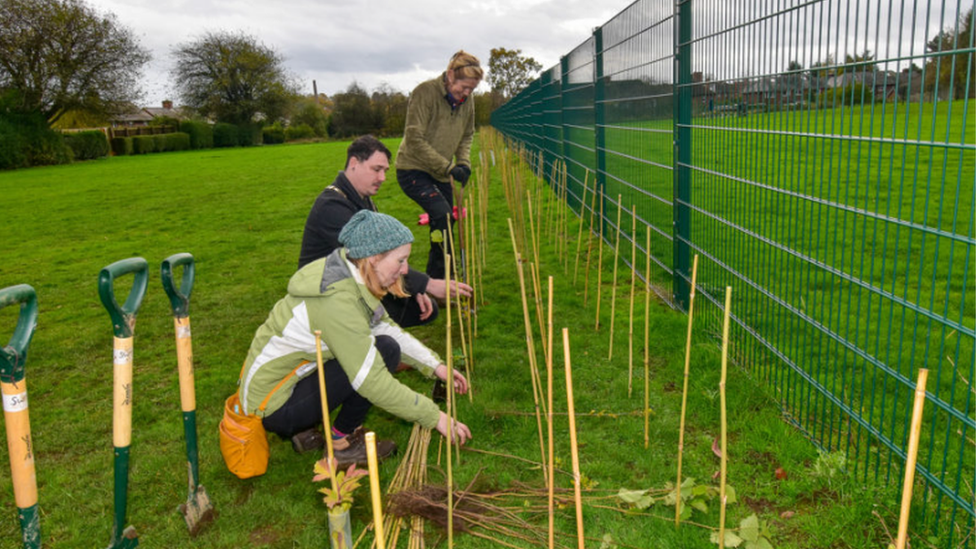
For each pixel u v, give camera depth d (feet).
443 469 8.84
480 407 10.33
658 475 8.45
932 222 19.45
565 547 7.27
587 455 9.06
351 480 7.01
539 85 42.09
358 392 8.07
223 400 11.80
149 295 19.60
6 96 93.76
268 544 7.72
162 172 72.69
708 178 12.78
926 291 14.33
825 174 25.50
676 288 14.74
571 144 29.43
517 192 19.35
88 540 7.98
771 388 10.27
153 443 10.34
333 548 6.94
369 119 183.11
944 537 6.76
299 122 179.63
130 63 109.70
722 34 11.24
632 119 17.98
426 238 26.20
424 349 9.55
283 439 9.52
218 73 164.45
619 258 19.88
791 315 9.64
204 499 8.09
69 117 119.85
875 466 7.98
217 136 155.22
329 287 7.80
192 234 30.96
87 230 34.27
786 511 7.63
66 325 17.38
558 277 18.43
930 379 10.21
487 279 18.70
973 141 28.58
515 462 9.00
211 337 15.61
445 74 15.44
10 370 5.33
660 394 10.66
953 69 5.90
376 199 39.17
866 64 7.13
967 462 7.97
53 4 101.55
